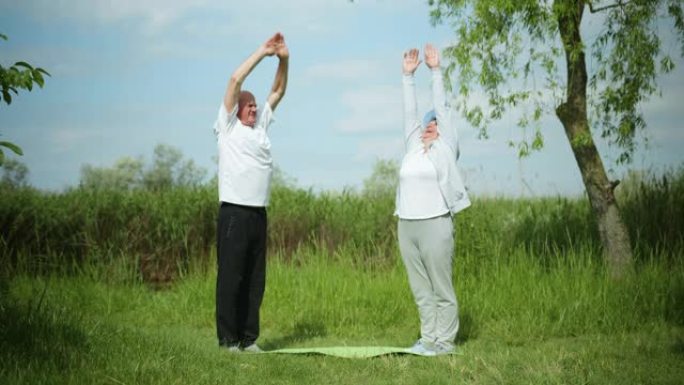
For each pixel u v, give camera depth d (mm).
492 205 12445
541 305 7820
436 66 6539
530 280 8508
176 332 7617
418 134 6594
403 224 6398
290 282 9391
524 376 5215
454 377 5309
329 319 8273
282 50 6500
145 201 12516
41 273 11141
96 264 11375
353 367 5688
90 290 9812
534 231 10484
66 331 5211
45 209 11703
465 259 9320
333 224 12711
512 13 8250
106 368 4656
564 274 8688
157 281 11781
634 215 10578
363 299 8641
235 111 6340
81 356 4820
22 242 11414
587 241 10016
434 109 6465
